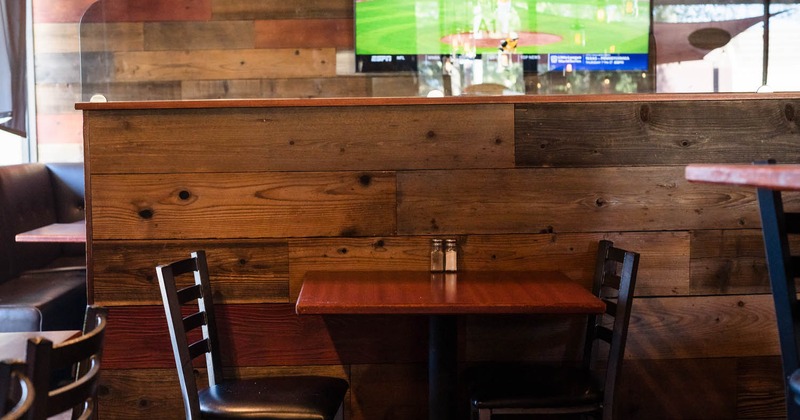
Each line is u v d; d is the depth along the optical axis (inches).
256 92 205.9
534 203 106.3
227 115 104.6
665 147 106.6
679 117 106.5
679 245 107.7
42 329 136.1
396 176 105.6
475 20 206.7
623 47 209.9
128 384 106.7
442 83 207.3
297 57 205.5
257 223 105.7
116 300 105.7
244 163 105.0
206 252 105.7
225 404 85.4
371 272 105.3
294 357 107.5
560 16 208.2
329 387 91.2
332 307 83.4
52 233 125.0
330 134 104.9
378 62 205.3
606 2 208.5
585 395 88.7
